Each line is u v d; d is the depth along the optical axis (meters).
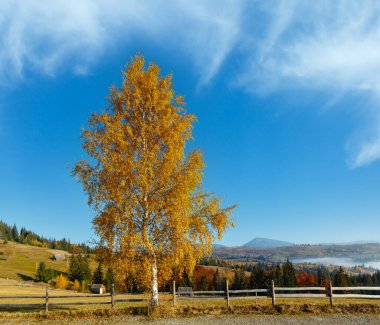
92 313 20.62
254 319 19.33
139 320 19.30
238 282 97.44
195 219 20.73
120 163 20.22
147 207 20.69
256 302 22.61
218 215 20.84
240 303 22.33
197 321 18.95
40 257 165.00
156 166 21.08
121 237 19.27
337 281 93.62
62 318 19.97
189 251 19.98
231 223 21.08
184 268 20.91
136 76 22.33
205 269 120.81
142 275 19.84
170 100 22.45
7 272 127.62
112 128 20.92
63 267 149.25
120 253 19.77
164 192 20.69
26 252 173.00
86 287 102.06
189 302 22.91
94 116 21.58
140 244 19.27
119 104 22.30
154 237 20.17
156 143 21.48
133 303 23.92
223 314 20.64
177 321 19.02
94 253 20.66
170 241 20.11
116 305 22.72
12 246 185.12
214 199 21.16
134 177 20.00
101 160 20.48
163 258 20.16
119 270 19.78
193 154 21.48
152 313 20.27
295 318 19.50
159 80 22.83
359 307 21.34
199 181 21.28
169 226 20.03
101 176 20.45
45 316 20.23
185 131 21.89
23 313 20.53
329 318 19.39
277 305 21.47
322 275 109.88
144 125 21.19
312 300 23.78
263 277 89.19
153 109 22.14
